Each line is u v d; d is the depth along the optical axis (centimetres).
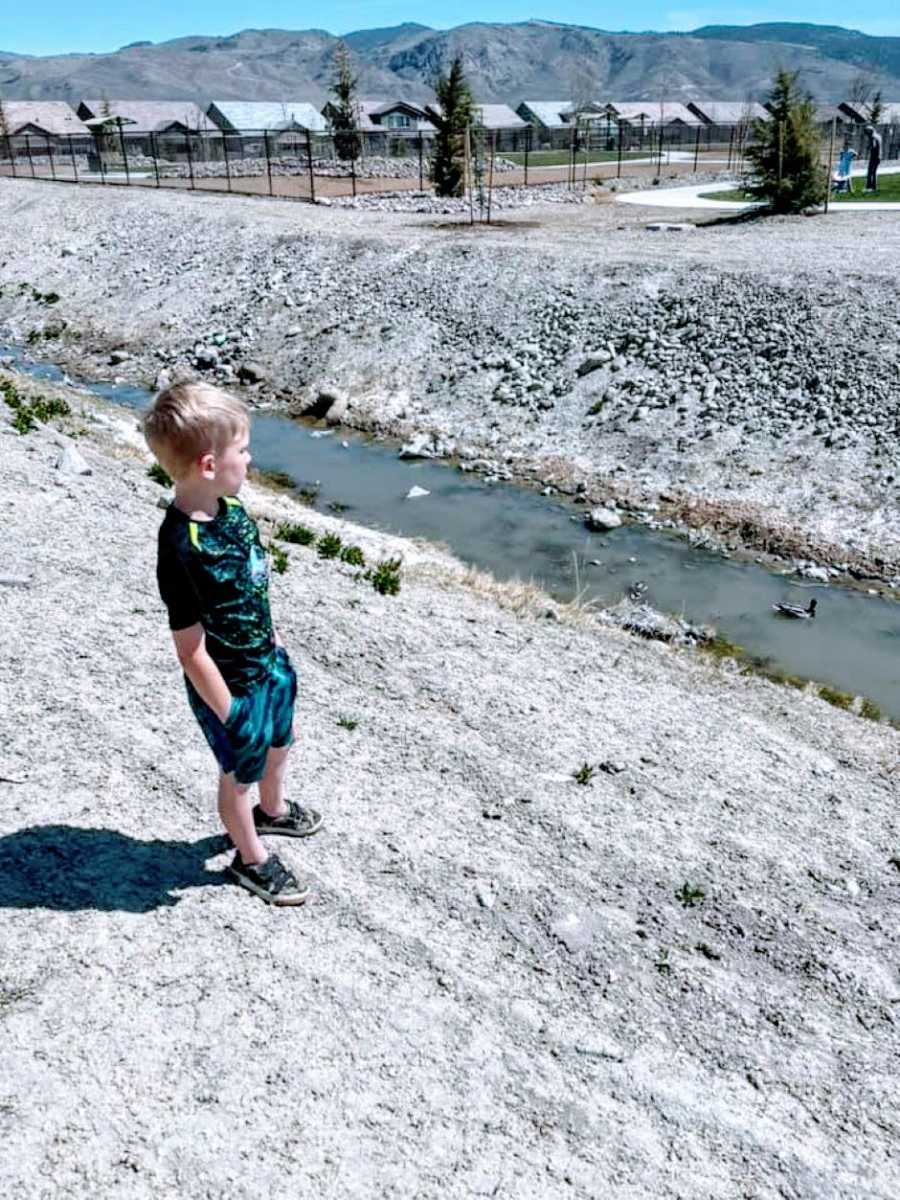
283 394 2119
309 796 506
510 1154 333
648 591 1239
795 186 3106
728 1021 418
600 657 855
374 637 762
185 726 546
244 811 398
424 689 686
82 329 2698
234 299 2608
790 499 1441
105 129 8025
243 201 3762
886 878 559
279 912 415
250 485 1519
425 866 471
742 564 1317
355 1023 370
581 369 1881
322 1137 324
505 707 682
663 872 514
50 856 421
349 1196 307
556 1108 355
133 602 706
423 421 1886
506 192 4406
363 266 2545
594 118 8900
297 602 802
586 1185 328
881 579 1260
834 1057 412
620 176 5481
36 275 3148
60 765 489
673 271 2116
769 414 1627
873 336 1708
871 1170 361
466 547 1369
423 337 2162
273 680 374
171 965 377
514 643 832
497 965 418
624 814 565
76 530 842
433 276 2388
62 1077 324
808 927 494
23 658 586
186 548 326
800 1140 367
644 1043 395
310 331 2334
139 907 402
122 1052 338
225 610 341
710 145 9100
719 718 762
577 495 1552
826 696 972
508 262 2345
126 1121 314
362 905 433
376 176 5584
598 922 460
